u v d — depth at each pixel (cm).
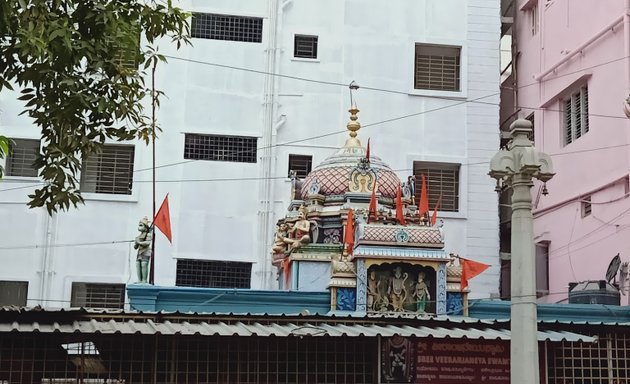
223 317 1372
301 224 1877
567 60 2400
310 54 2600
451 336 1330
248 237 2455
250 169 2495
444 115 2600
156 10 1285
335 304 1725
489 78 2641
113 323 1292
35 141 2447
